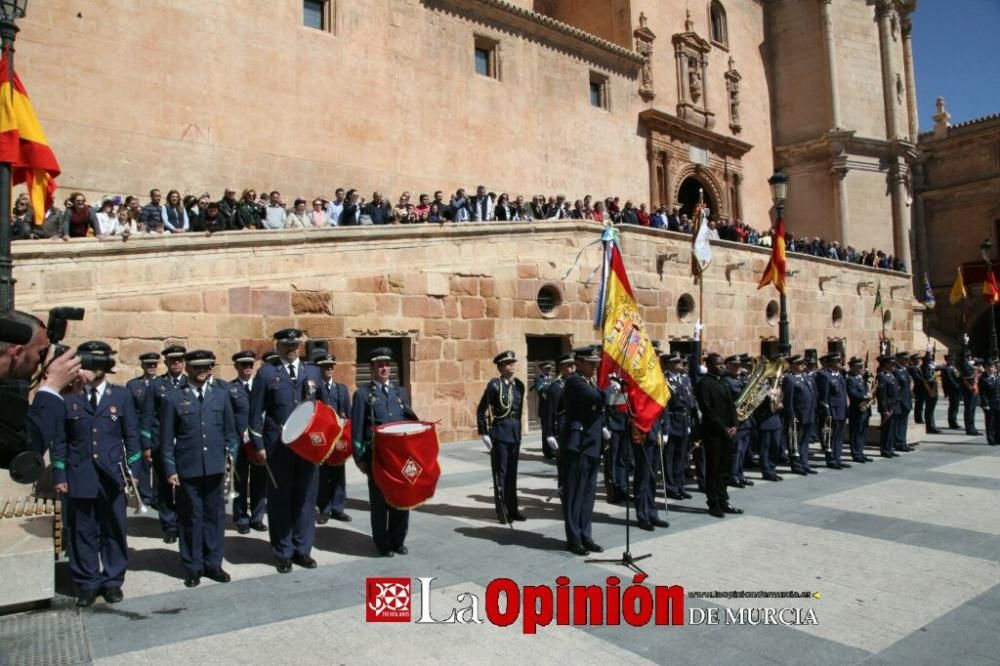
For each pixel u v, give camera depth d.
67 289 11.23
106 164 15.71
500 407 8.93
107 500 6.11
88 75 15.59
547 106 26.20
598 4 31.61
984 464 13.35
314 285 14.12
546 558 7.27
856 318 30.39
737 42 37.38
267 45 18.58
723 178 34.72
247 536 8.53
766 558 7.19
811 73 38.78
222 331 12.86
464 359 16.36
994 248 40.72
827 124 38.12
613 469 10.16
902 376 14.82
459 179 22.95
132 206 13.91
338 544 7.97
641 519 8.52
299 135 19.05
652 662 4.80
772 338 25.38
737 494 10.70
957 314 41.50
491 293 16.94
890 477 12.02
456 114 23.06
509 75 24.97
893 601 5.94
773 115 39.97
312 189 19.22
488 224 16.98
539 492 10.94
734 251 24.16
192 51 17.19
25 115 8.30
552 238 18.28
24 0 8.38
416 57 22.08
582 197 27.23
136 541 8.25
